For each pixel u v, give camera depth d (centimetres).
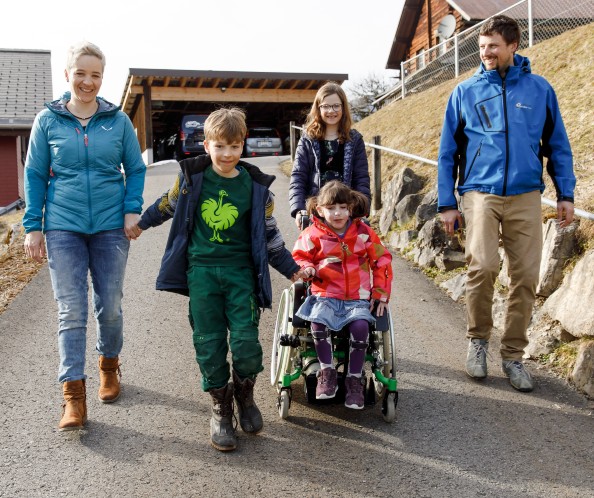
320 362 378
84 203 392
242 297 366
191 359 501
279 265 383
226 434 365
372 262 400
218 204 365
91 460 356
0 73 2392
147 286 683
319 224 395
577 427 396
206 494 326
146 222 386
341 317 382
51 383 457
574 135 788
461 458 361
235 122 356
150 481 337
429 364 491
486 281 453
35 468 348
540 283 546
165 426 395
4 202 2128
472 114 461
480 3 2306
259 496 324
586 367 443
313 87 2284
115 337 418
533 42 1537
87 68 384
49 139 392
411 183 883
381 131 1338
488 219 451
